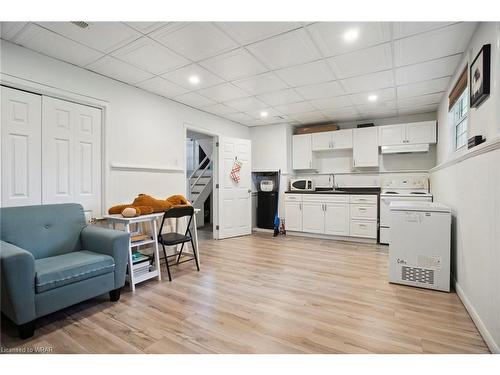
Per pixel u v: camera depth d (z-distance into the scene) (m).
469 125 2.40
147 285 2.68
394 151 4.62
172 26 2.13
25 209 2.25
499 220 1.50
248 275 2.96
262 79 3.21
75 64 2.77
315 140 5.40
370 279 2.83
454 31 2.18
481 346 1.64
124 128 3.27
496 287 1.54
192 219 3.21
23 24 2.07
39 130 2.55
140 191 3.46
